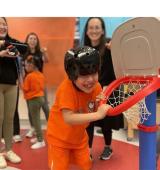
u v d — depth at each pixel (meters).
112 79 2.11
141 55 1.10
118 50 1.20
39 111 2.65
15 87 2.15
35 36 2.73
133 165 2.26
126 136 2.94
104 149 2.42
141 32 1.08
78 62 1.02
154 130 1.14
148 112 1.12
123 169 2.19
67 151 1.36
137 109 1.13
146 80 1.09
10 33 3.37
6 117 2.19
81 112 1.22
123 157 2.42
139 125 1.16
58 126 1.32
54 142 1.34
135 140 2.82
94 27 2.07
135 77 1.15
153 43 1.04
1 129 2.20
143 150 1.16
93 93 1.23
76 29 3.30
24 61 2.60
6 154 2.33
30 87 2.58
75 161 1.42
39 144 2.68
